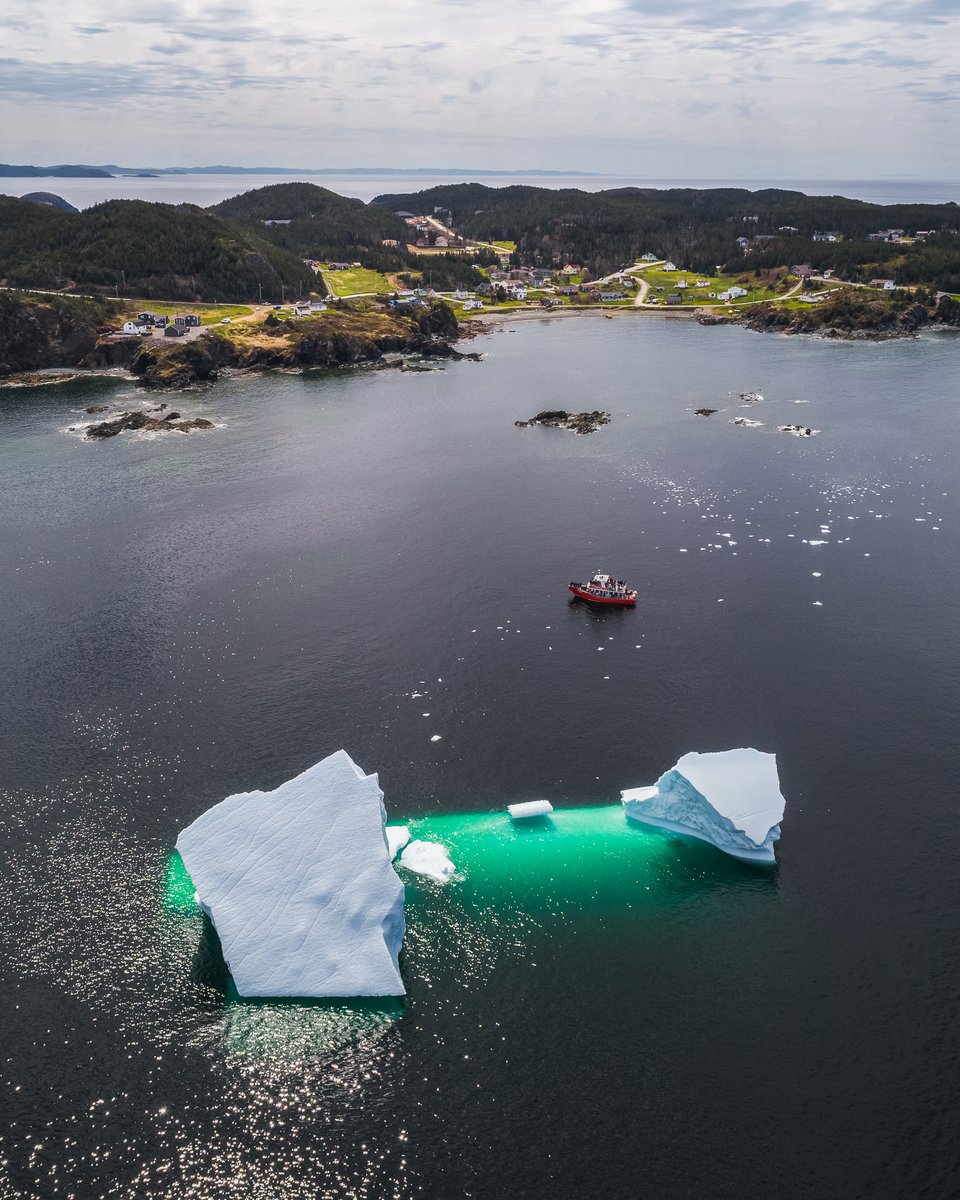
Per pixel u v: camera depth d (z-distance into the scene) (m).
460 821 61.69
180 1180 40.34
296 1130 42.38
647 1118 42.28
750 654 81.00
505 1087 43.97
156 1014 48.22
